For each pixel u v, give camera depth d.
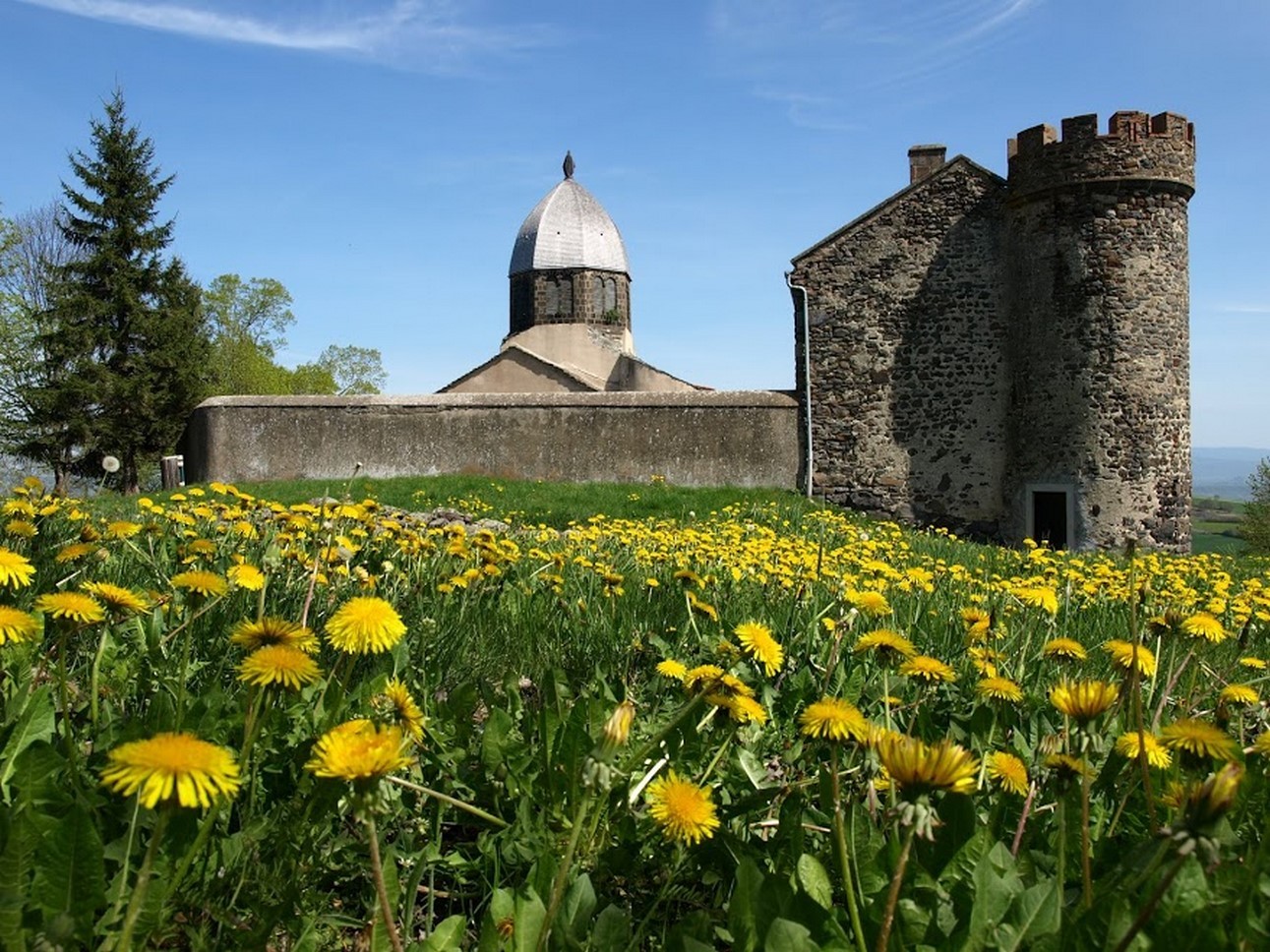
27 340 34.69
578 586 4.99
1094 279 18.52
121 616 2.22
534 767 2.32
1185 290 19.05
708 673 2.23
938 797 1.73
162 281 35.34
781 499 19.98
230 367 48.62
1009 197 19.81
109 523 4.29
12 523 3.49
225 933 1.67
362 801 1.29
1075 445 18.64
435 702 2.77
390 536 4.86
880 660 2.39
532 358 30.03
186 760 1.18
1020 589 4.14
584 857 1.97
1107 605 5.94
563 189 39.53
